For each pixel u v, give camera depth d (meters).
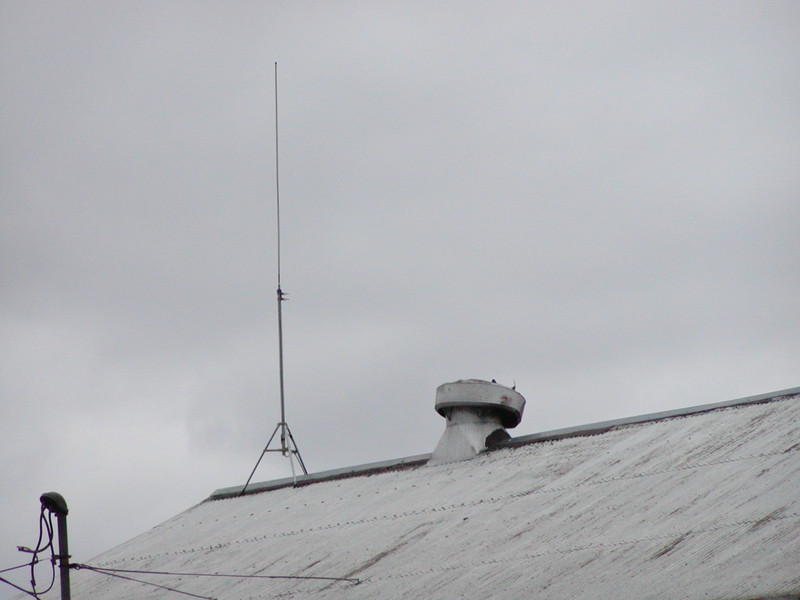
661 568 25.62
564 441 37.41
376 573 31.34
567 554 28.12
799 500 26.64
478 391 40.19
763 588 23.16
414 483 38.34
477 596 27.61
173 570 37.06
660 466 31.97
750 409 34.06
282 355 46.06
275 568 34.41
